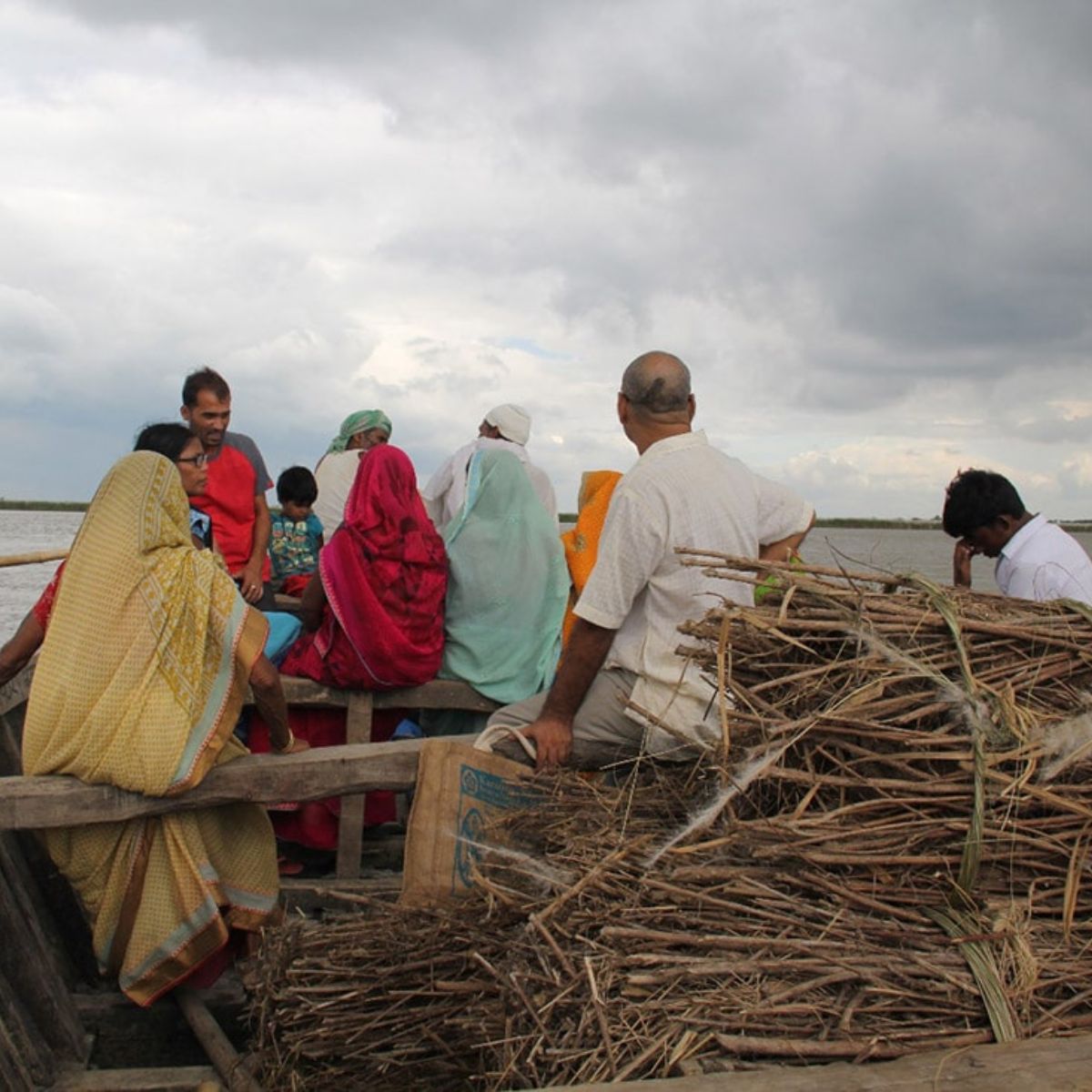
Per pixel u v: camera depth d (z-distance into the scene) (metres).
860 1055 2.08
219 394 5.36
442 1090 2.83
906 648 2.75
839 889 2.43
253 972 3.17
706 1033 2.14
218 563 3.52
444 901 3.19
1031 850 2.54
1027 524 4.43
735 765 2.70
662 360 3.62
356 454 7.36
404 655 4.45
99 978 3.90
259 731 4.64
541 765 3.58
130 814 3.32
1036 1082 1.96
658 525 3.43
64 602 3.34
